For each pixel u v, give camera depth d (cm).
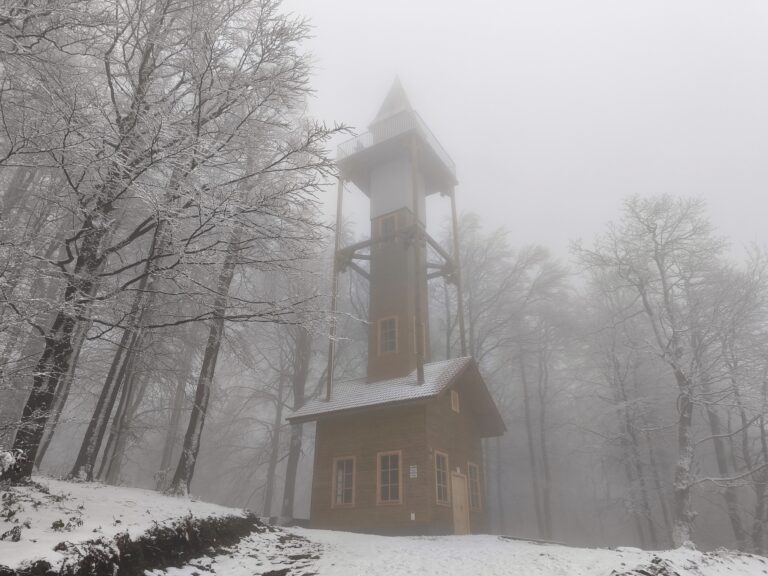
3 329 597
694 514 1934
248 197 775
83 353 1639
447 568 977
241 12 891
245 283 1573
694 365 2162
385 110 2775
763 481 2097
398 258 2212
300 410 2022
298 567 953
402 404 1712
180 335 1631
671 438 2714
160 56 920
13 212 1044
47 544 528
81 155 626
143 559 697
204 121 769
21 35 579
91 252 805
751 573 1214
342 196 2402
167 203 688
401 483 1669
